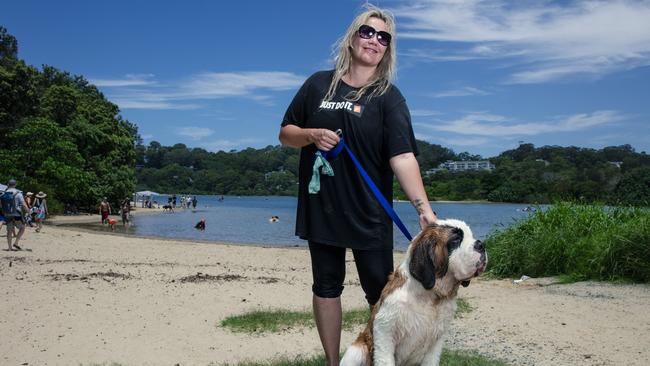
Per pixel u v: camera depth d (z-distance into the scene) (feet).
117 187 185.26
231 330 26.25
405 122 14.60
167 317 28.94
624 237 40.22
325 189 14.80
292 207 321.32
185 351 22.98
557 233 45.27
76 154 153.89
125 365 21.04
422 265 12.82
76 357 22.09
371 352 14.15
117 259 55.67
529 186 203.21
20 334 25.25
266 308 31.32
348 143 14.60
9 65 167.63
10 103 157.07
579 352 22.40
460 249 12.80
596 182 127.34
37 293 34.24
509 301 32.60
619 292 34.96
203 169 622.13
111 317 28.71
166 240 84.17
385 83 14.97
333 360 15.57
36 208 88.28
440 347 13.89
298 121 15.83
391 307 13.24
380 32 14.70
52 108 176.76
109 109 222.89
